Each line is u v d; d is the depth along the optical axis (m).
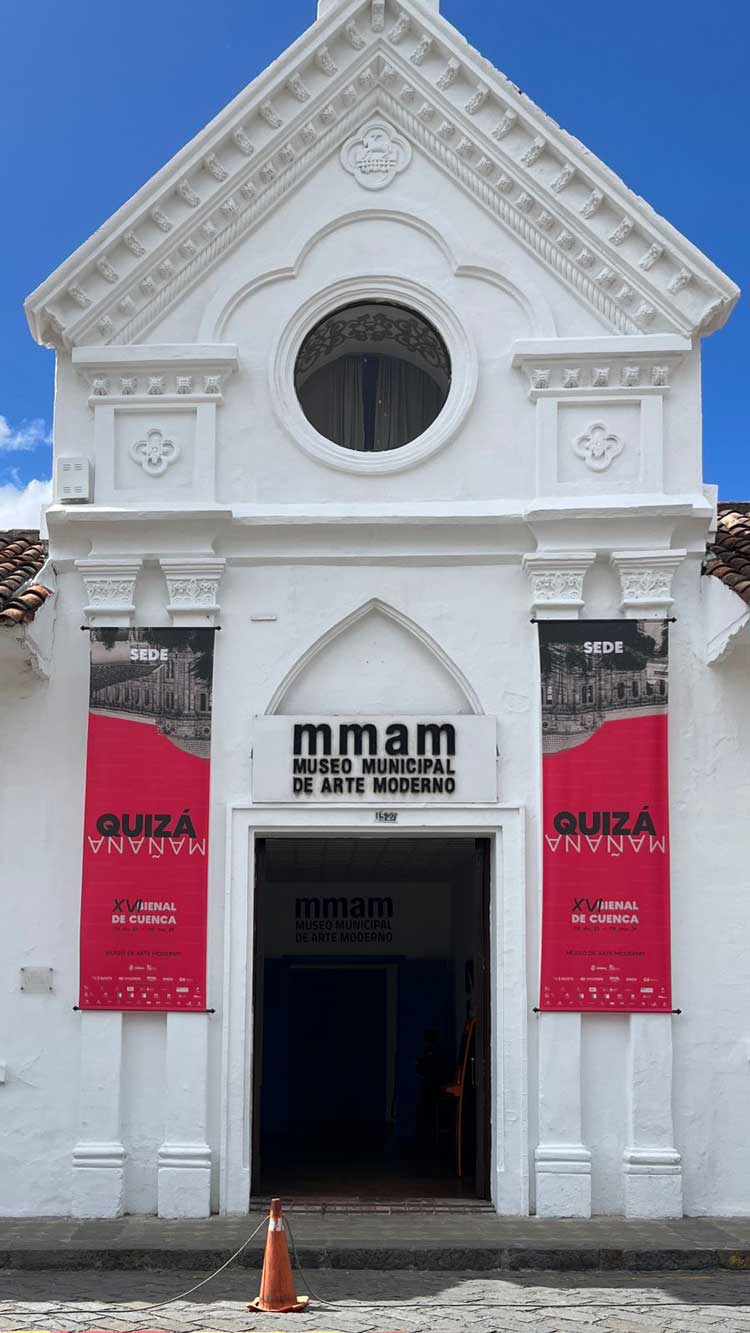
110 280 13.59
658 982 12.54
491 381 13.59
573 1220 12.10
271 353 13.62
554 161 13.67
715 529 13.31
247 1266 10.80
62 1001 12.79
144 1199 12.41
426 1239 11.20
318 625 13.22
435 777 12.93
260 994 13.08
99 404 13.55
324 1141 18.77
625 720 12.86
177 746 12.98
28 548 14.42
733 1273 10.75
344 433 14.28
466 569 13.33
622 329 13.58
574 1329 8.82
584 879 12.70
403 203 13.84
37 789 13.11
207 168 13.67
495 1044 12.73
